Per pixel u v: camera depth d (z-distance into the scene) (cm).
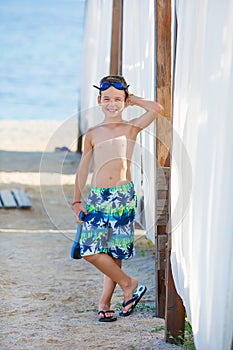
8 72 2798
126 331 450
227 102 332
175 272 412
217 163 341
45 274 590
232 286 336
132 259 633
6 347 419
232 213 332
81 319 476
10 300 517
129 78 625
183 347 418
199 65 375
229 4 329
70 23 4216
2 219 793
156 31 453
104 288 480
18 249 671
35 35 3816
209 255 351
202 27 370
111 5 765
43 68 2923
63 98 2239
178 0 406
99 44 849
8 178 992
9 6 4778
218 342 344
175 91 406
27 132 1442
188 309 390
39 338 436
